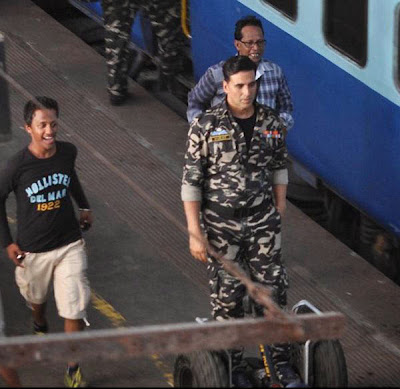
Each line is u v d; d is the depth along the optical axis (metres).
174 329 14.97
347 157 27.20
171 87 34.06
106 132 31.08
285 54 28.78
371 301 24.89
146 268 25.12
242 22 23.12
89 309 23.50
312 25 27.44
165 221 26.89
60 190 20.03
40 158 19.81
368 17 25.36
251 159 18.77
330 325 15.69
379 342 23.44
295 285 25.34
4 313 23.08
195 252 18.81
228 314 19.47
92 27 40.75
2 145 29.45
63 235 20.28
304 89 28.31
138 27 35.31
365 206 27.02
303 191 31.42
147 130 31.30
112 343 14.73
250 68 18.05
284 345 18.91
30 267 20.36
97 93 33.12
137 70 36.09
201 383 17.41
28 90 32.91
